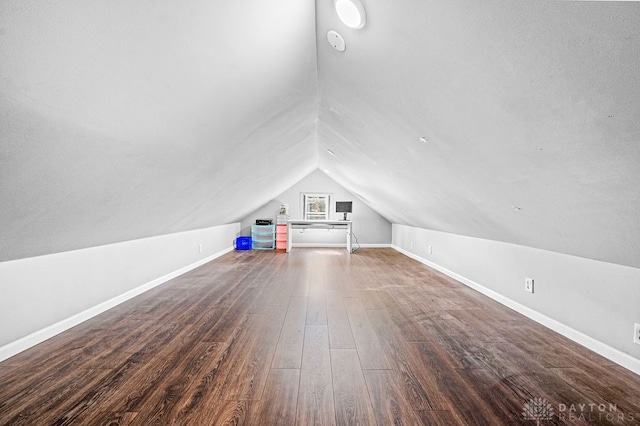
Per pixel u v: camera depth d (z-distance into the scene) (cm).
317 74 265
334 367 200
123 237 325
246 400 165
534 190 191
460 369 198
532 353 221
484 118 164
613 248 189
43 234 210
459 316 297
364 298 356
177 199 325
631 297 199
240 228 828
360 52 189
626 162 124
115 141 168
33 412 154
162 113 174
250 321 282
